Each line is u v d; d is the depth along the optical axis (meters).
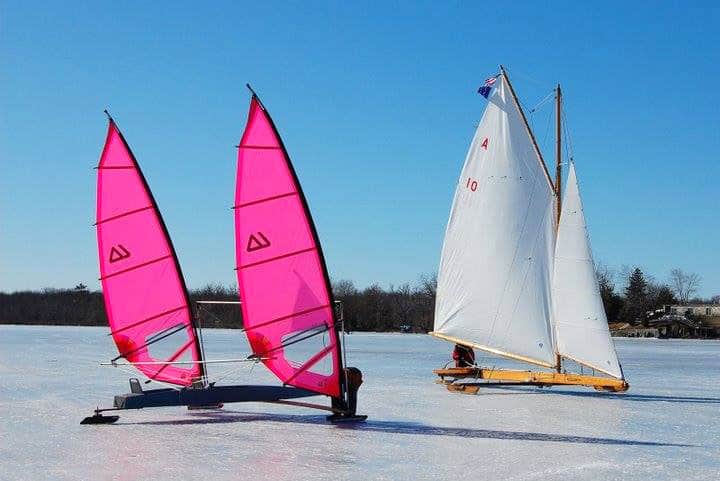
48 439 17.91
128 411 22.20
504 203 27.53
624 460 16.22
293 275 18.98
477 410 23.11
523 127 27.30
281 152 18.81
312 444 17.41
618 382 26.12
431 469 15.17
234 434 18.59
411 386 29.67
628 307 121.69
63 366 36.38
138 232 20.11
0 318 119.00
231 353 48.00
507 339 27.39
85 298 122.19
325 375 19.61
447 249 28.50
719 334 98.44
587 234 26.34
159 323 20.08
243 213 19.08
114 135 20.08
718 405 24.72
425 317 107.56
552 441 18.17
